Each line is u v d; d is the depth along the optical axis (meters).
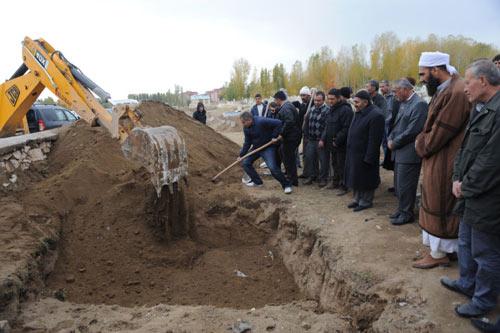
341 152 7.23
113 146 7.76
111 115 5.94
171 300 5.36
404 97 5.38
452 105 3.95
